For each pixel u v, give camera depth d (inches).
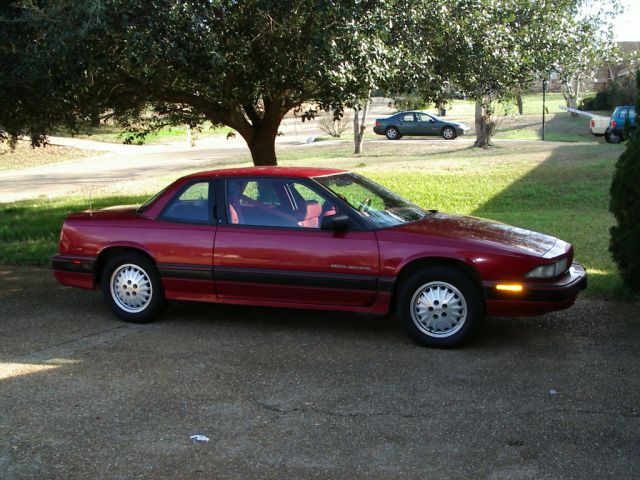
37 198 708.0
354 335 248.7
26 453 159.6
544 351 227.0
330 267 238.2
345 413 180.4
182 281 257.1
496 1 377.4
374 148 1190.9
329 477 147.8
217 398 191.6
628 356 220.8
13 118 372.8
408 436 166.6
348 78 302.2
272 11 313.0
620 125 1055.0
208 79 322.7
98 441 165.6
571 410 180.1
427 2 327.3
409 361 219.9
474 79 373.7
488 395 190.9
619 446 159.9
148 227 260.8
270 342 241.8
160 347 237.5
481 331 250.7
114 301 268.1
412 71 326.6
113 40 299.7
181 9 281.6
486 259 223.5
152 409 184.4
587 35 410.0
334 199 244.8
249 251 246.8
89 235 268.4
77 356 228.4
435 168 786.2
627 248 267.4
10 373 212.8
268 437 167.0
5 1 294.2
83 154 1291.8
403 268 233.6
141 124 495.8
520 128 1472.7
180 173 919.7
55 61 282.5
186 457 157.3
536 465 151.6
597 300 285.9
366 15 296.0
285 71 332.5
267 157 435.8
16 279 349.4
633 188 264.5
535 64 392.5
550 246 237.0
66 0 273.6
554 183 648.4
